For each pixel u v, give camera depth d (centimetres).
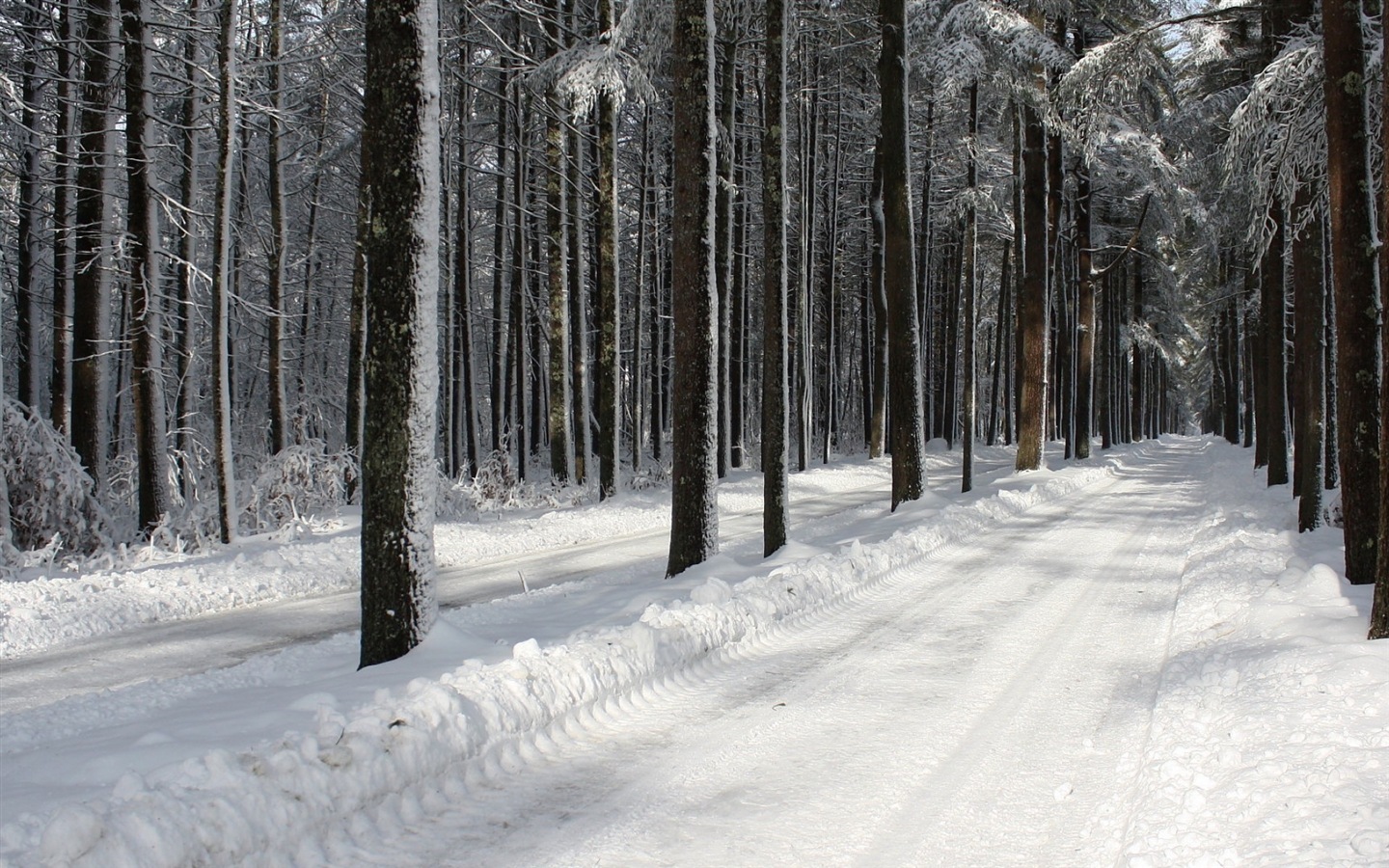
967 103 2592
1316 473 1217
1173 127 2128
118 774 413
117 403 2436
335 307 3222
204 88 1473
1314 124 1116
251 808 359
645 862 383
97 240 1490
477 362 4144
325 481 1777
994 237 4341
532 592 1071
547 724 528
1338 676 531
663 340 3753
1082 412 3322
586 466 2233
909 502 1703
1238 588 895
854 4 2341
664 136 2842
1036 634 814
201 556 1348
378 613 665
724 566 1055
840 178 3597
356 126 2258
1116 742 532
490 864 377
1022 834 413
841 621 864
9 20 1565
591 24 2084
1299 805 371
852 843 405
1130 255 3856
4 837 316
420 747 438
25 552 1313
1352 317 859
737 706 604
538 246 3025
